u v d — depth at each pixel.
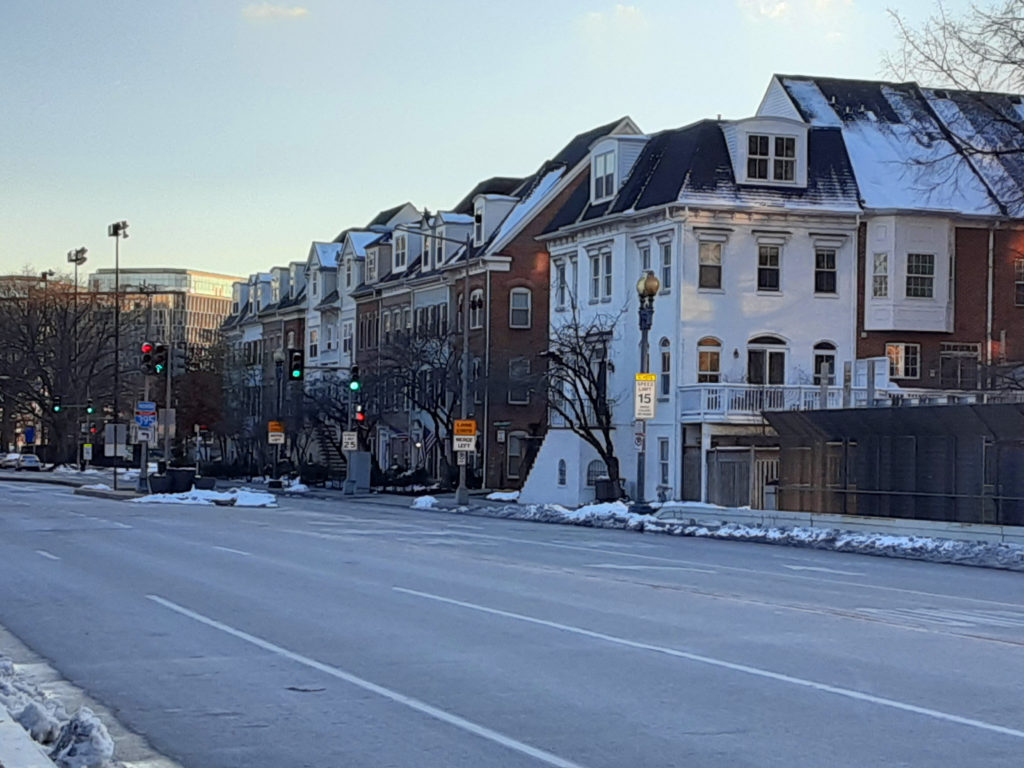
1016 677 11.49
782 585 20.22
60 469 105.88
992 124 49.06
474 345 67.69
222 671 11.90
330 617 15.48
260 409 94.88
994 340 51.88
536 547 28.16
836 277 50.75
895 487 32.50
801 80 56.47
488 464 66.19
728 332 49.53
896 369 51.03
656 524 36.94
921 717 9.73
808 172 50.97
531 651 12.87
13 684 10.58
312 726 9.57
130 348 119.50
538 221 67.38
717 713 9.88
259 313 105.62
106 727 9.56
